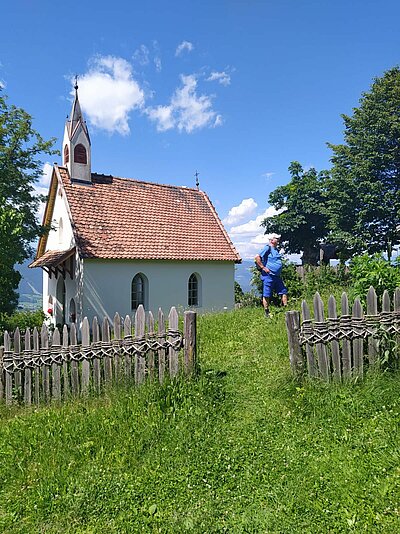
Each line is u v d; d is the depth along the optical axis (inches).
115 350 250.8
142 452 180.5
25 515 150.3
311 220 1459.2
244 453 173.3
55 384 266.2
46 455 184.5
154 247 772.6
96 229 724.0
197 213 954.7
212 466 165.9
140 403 217.2
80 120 794.2
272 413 204.8
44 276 877.8
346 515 131.2
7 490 166.2
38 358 271.1
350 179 1280.8
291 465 161.2
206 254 847.7
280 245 1492.4
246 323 421.4
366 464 155.6
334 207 1323.8
